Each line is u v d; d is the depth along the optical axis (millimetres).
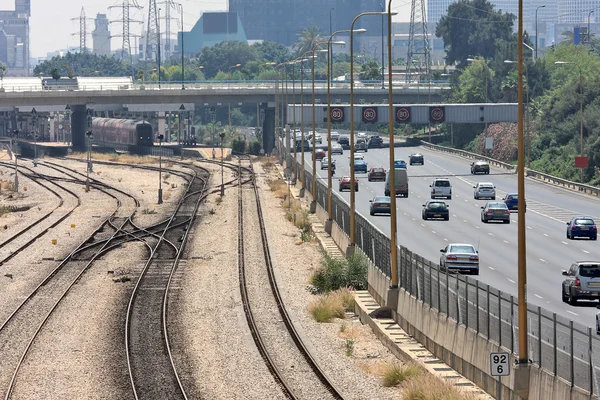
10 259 184375
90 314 130125
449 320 100438
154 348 109812
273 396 88812
